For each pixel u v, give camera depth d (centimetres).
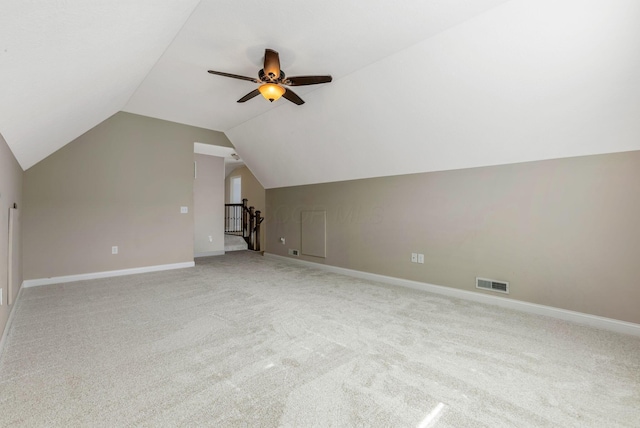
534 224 291
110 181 446
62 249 407
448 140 329
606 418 141
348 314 283
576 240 268
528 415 143
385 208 421
